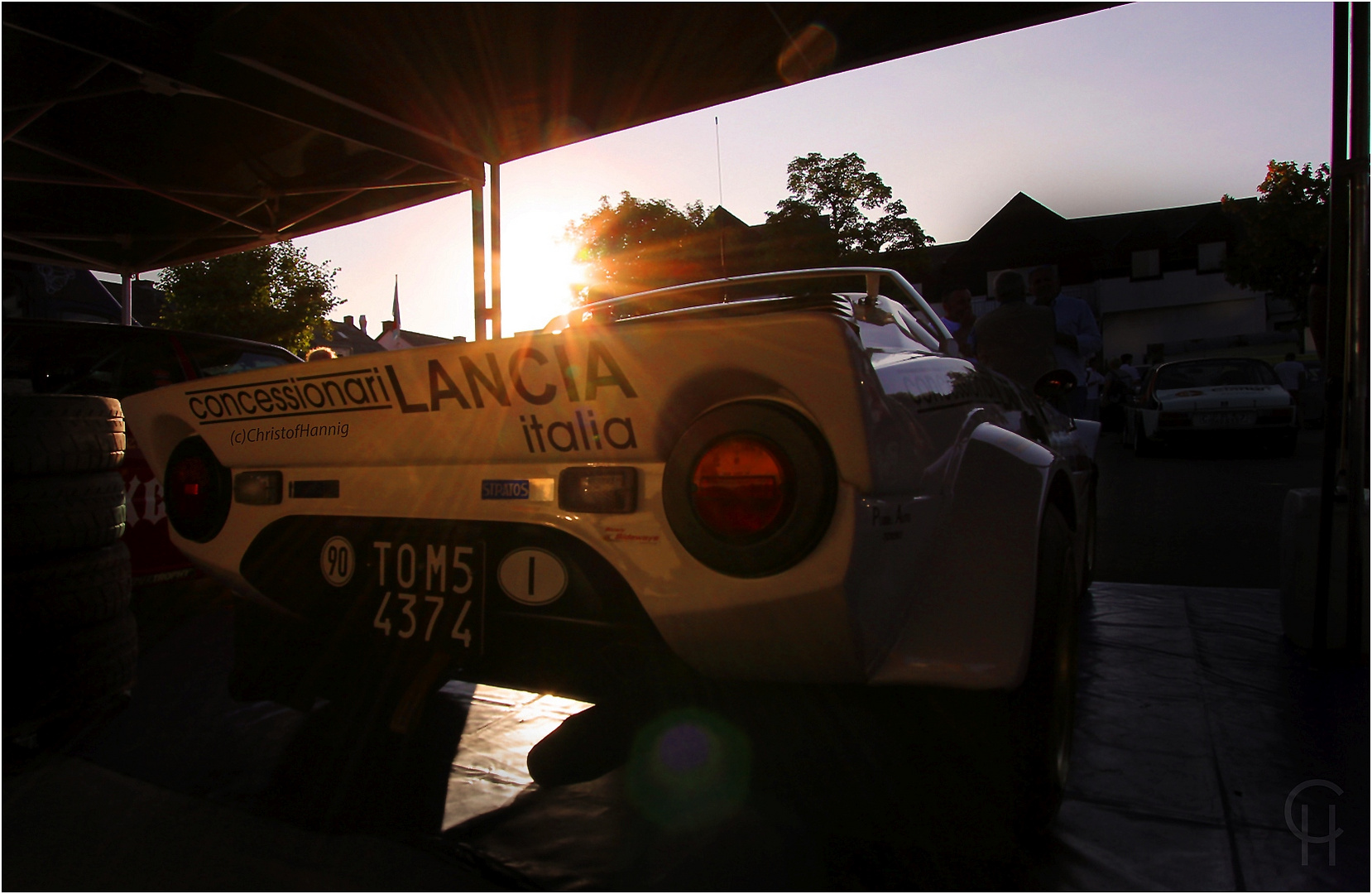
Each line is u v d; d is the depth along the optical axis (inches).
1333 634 116.1
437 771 85.7
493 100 210.1
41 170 260.4
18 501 90.8
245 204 294.2
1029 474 69.1
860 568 55.7
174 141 245.1
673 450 59.7
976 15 157.6
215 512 82.7
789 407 57.1
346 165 263.4
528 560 68.2
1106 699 103.0
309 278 637.3
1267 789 79.6
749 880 65.1
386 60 188.2
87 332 169.6
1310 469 380.2
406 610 73.4
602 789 80.7
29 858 69.5
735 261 877.8
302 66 186.4
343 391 73.3
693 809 76.4
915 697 65.1
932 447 66.1
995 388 93.2
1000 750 64.6
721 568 57.9
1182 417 445.1
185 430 87.1
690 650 61.4
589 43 181.3
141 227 321.4
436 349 68.1
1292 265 879.7
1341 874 65.2
